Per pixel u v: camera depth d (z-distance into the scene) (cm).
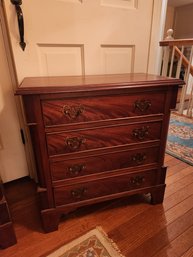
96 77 99
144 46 124
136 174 101
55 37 100
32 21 93
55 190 89
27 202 116
